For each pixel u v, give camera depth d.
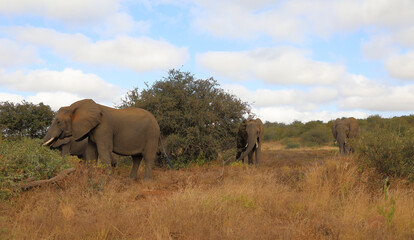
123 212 5.23
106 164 8.52
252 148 14.29
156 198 6.39
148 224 4.73
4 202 5.55
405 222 4.71
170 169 12.12
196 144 13.09
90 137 8.98
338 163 8.05
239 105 14.27
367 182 7.33
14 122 13.34
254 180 8.16
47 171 6.90
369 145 8.16
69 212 5.07
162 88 13.72
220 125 13.87
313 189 6.92
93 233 4.29
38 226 4.48
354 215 5.17
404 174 7.64
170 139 12.56
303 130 41.88
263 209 5.84
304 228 4.83
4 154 6.59
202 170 11.69
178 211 5.02
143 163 12.91
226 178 9.04
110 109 9.16
